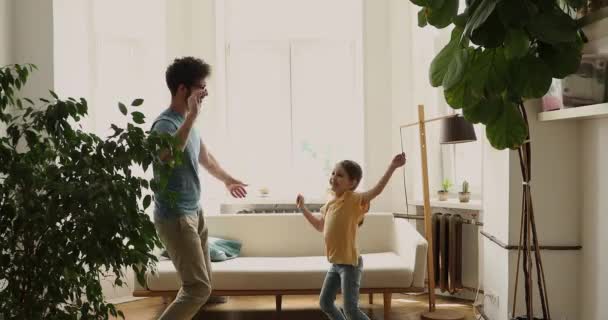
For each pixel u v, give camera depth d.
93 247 1.91
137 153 1.97
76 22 4.00
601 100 2.38
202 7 4.86
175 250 2.73
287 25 5.24
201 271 2.77
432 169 4.75
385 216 4.38
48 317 2.04
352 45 5.25
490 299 3.60
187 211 2.75
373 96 4.91
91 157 1.98
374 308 4.12
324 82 5.27
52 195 1.91
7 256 1.91
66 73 3.88
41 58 3.61
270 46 5.27
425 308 4.12
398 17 4.82
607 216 2.72
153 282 3.59
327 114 5.29
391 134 4.90
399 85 4.83
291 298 4.43
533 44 2.09
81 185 1.92
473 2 1.89
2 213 1.91
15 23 3.58
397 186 4.84
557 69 2.02
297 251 4.30
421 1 2.02
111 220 1.89
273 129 5.31
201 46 4.87
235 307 4.18
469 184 4.62
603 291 2.77
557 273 3.09
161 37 4.73
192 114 2.53
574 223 3.08
